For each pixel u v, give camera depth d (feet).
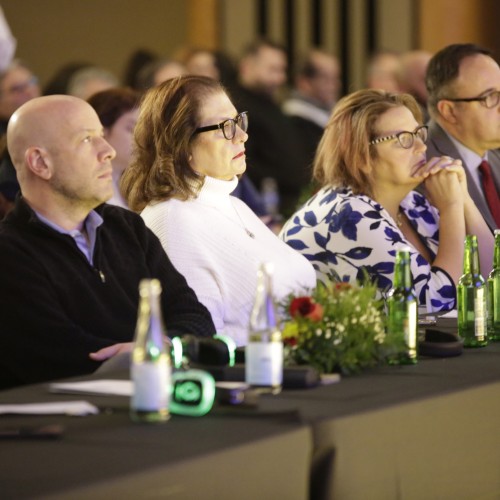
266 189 65.62
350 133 34.68
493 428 21.56
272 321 20.52
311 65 70.23
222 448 16.39
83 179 26.99
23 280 26.23
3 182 32.78
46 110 27.09
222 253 30.71
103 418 18.40
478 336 26.43
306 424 17.85
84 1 85.71
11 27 82.94
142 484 15.20
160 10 88.79
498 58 86.02
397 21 89.30
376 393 20.30
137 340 18.31
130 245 28.50
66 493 14.43
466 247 26.63
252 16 90.58
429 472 20.02
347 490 18.40
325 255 34.12
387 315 25.58
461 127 39.01
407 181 34.81
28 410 18.74
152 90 31.53
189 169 30.94
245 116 31.48
